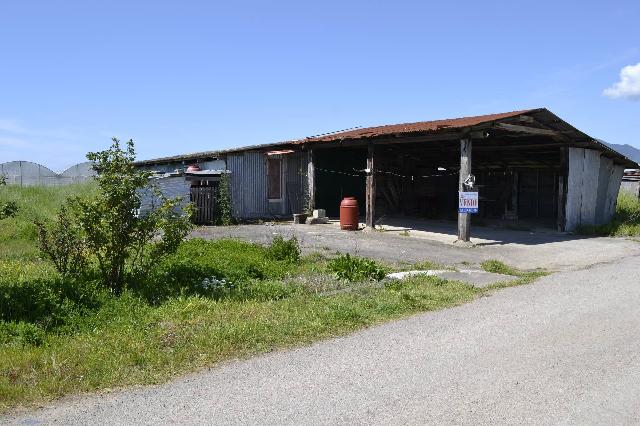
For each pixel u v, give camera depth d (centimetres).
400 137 1681
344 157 2362
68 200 813
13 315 653
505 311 727
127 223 780
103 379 473
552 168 2216
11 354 527
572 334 615
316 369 504
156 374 488
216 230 1769
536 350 559
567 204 1828
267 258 1134
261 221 2064
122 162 779
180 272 888
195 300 741
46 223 1331
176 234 833
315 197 2184
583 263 1221
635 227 1788
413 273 1018
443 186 2528
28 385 459
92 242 772
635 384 468
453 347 570
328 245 1436
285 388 459
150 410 415
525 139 1884
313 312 693
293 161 2248
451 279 973
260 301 788
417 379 479
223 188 2019
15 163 3891
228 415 407
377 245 1447
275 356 542
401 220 2139
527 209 2327
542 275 1040
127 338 577
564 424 395
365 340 595
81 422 394
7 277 858
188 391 452
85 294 723
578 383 470
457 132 1490
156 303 753
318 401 432
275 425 391
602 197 2088
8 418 401
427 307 748
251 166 2128
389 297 792
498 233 1769
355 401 432
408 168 2436
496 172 2352
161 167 2559
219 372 496
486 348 566
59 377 475
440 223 2039
